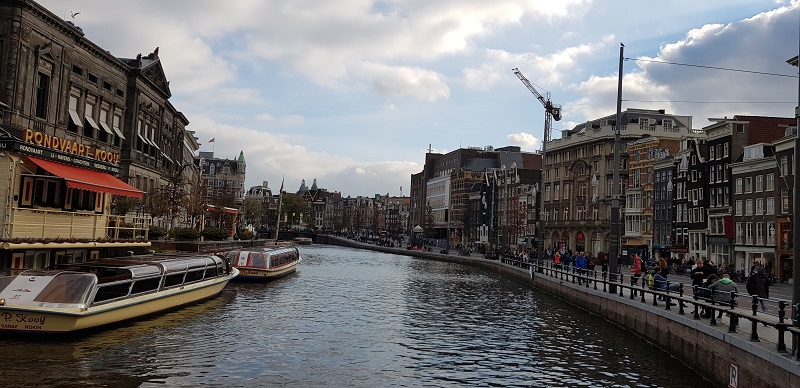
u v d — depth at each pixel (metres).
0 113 34.75
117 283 22.17
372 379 17.45
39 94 38.69
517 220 116.75
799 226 15.57
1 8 35.44
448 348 22.45
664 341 22.28
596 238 95.12
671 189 72.56
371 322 27.73
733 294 17.41
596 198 95.50
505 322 29.38
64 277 20.50
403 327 26.75
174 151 66.75
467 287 48.50
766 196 54.78
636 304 25.69
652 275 29.05
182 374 16.75
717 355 17.19
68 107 41.53
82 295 20.19
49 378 15.59
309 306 32.28
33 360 17.27
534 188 112.50
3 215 24.56
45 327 19.56
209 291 31.47
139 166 52.44
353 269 65.62
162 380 16.02
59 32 39.75
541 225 50.84
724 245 60.69
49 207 27.58
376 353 20.98
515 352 22.05
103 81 46.66
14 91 35.66
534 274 48.75
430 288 46.53
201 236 54.97
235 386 15.84
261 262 44.41
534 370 19.30
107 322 22.02
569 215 102.56
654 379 18.30
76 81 42.38
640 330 25.14
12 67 35.53
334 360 19.58
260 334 23.27
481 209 136.38
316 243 178.38
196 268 29.42
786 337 16.16
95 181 28.39
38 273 20.59
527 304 37.28
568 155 104.38
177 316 26.47
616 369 19.53
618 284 28.98
